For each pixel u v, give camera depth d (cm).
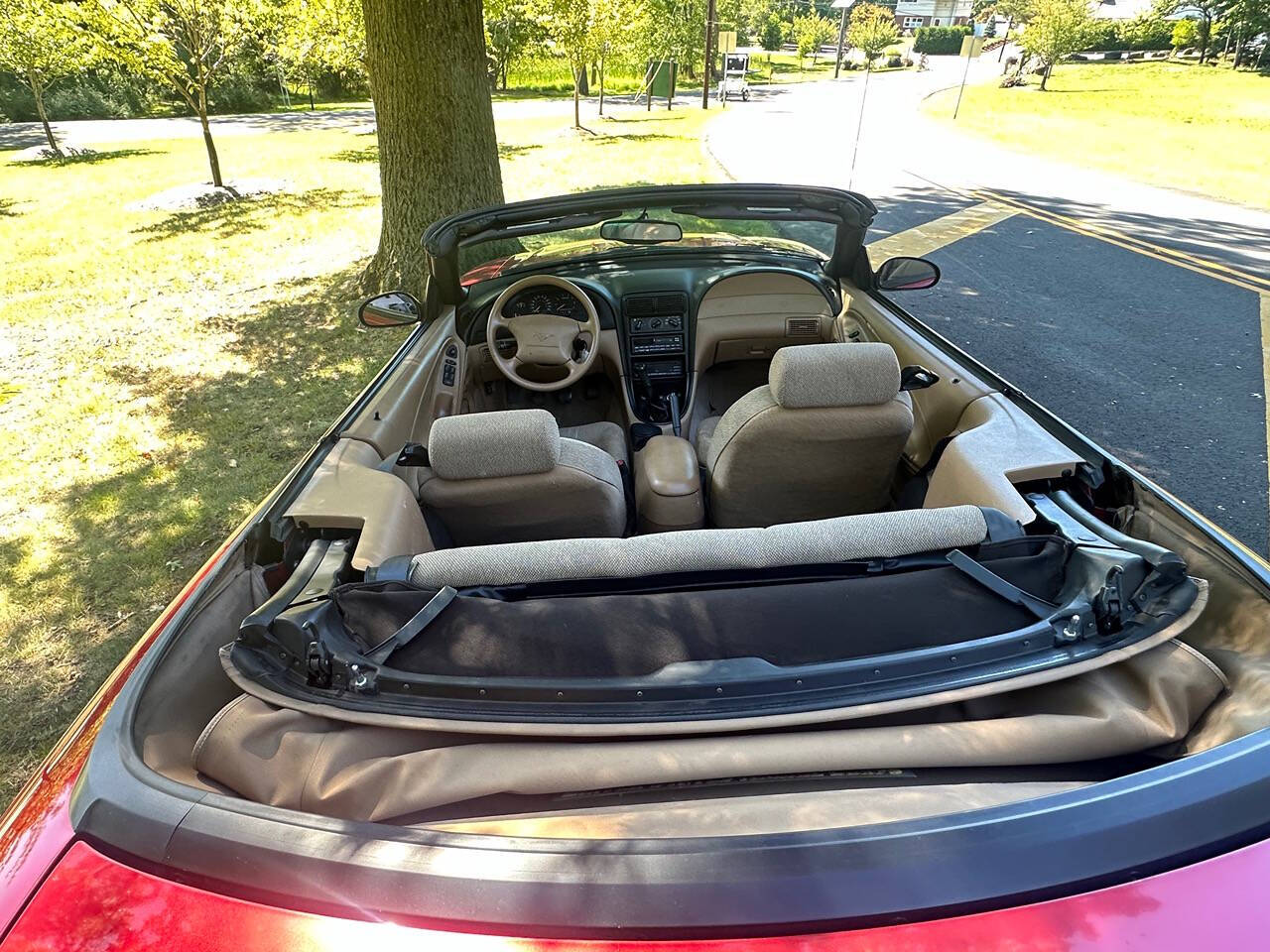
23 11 1755
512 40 2542
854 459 238
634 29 2125
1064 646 149
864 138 1862
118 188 1561
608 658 147
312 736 140
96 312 798
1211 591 169
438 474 209
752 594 157
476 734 140
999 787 130
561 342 372
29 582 390
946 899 98
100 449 520
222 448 517
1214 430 482
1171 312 689
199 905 104
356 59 1733
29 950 104
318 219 1198
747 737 139
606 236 387
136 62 1310
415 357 336
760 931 97
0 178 1752
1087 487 214
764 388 238
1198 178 1348
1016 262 852
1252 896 99
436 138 712
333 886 103
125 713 143
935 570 164
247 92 3500
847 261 387
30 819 126
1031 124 2155
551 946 97
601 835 120
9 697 318
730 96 3197
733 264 405
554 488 213
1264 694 139
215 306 802
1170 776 110
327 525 209
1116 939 96
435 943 98
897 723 153
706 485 309
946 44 5866
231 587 189
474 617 154
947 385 284
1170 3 5050
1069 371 570
